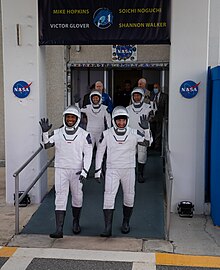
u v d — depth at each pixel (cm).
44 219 693
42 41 758
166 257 559
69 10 750
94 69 1137
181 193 741
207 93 728
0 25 1077
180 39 719
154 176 919
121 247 590
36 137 769
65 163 609
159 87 1134
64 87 1090
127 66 1091
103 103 914
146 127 601
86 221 684
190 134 733
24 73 761
